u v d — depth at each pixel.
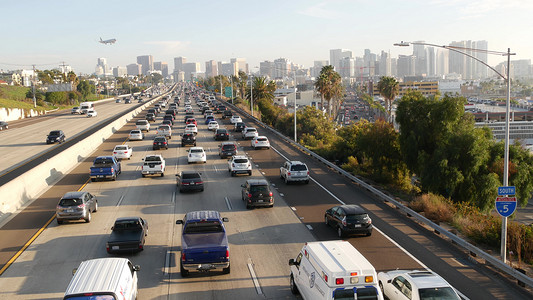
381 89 121.88
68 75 199.12
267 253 19.67
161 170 37.25
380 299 12.16
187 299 15.20
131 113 94.38
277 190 32.28
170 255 19.55
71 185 34.75
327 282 12.26
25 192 30.20
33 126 86.25
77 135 69.44
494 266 17.80
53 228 23.88
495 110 178.12
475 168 31.33
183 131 70.56
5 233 23.08
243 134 62.59
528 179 32.88
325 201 28.97
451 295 12.76
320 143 67.12
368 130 41.06
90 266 13.49
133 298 14.38
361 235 21.92
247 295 15.51
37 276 17.55
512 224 20.66
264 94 117.25
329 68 105.25
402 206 26.06
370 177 38.78
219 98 180.62
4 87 162.88
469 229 21.70
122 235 19.91
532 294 15.32
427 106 34.19
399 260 18.50
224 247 16.67
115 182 35.75
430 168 32.22
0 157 50.62
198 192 31.89
